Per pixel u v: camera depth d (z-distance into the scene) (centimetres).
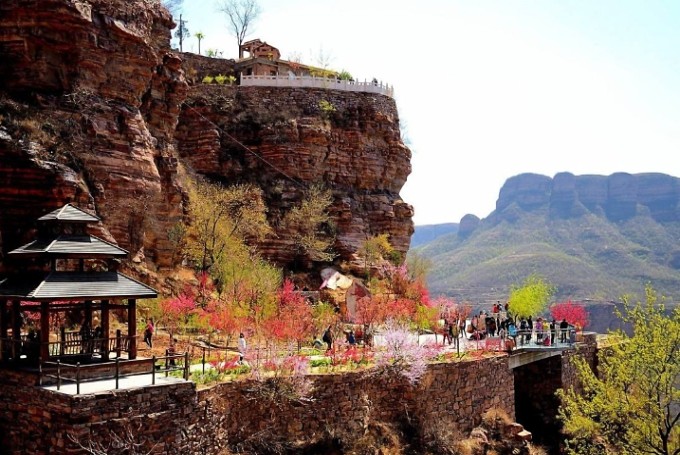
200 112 4853
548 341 3541
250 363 2303
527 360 3412
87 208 2791
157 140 3609
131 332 2036
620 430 2811
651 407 2666
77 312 2658
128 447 1658
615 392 2738
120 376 1927
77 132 2972
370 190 5306
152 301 2969
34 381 1786
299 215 4634
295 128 4916
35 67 2958
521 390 3769
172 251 3456
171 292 3253
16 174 2625
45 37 2958
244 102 5025
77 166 2866
